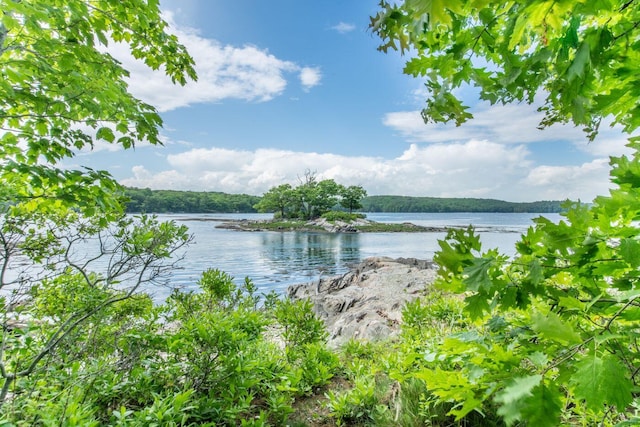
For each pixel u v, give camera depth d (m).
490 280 0.91
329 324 7.77
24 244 2.40
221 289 4.64
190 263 21.86
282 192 72.31
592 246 0.87
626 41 0.82
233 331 3.00
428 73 1.28
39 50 2.66
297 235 46.06
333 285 12.38
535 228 0.96
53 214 2.62
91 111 2.69
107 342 2.76
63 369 2.30
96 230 2.58
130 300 3.34
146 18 3.42
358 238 41.97
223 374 2.71
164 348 2.83
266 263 22.45
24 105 2.74
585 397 0.64
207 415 2.38
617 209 0.84
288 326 4.41
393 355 3.59
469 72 1.21
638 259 0.78
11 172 2.46
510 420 0.65
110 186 2.68
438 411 2.39
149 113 3.27
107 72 3.16
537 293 0.95
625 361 0.81
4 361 2.21
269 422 2.76
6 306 2.33
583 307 0.81
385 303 7.59
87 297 2.68
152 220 2.74
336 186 73.38
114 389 2.29
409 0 0.65
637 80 0.86
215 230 51.69
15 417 1.79
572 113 0.95
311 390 3.37
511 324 1.14
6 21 2.10
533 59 0.99
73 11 2.69
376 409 2.75
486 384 0.83
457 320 3.67
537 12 0.66
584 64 0.82
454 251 0.98
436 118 1.37
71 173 2.51
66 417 1.74
